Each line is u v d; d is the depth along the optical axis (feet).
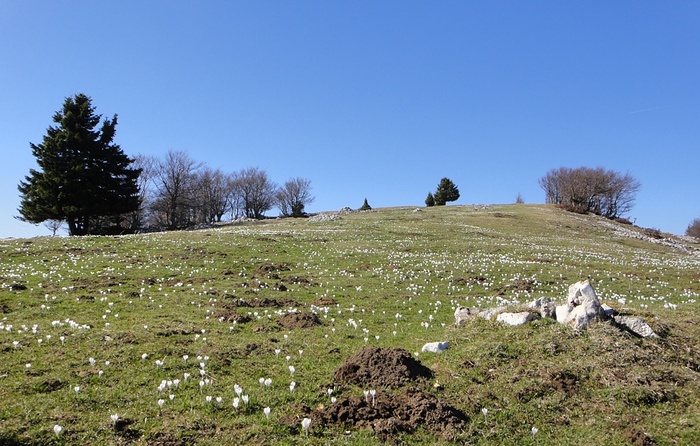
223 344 45.19
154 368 38.19
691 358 41.83
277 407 32.09
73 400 31.73
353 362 39.04
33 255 101.45
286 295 75.15
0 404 30.53
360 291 81.05
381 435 29.14
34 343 43.19
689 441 30.22
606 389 36.17
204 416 30.19
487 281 93.25
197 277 86.28
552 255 132.05
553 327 45.65
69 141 232.73
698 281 102.83
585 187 361.51
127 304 63.67
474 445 29.17
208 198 431.43
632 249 179.73
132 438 27.43
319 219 246.27
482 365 40.34
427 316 64.28
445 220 235.40
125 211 251.60
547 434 31.19
